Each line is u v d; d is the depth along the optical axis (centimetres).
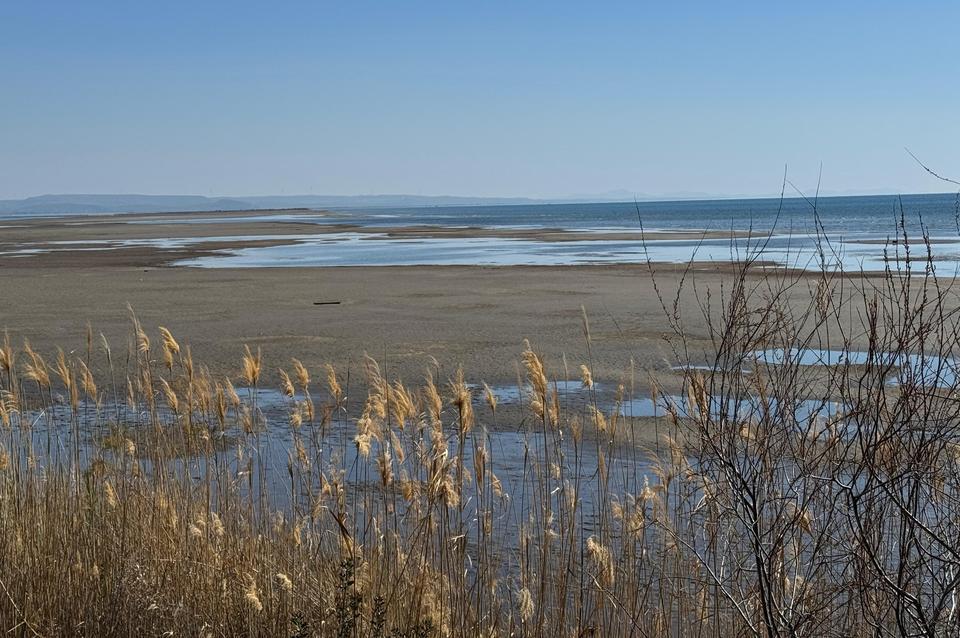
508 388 1702
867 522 438
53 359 1981
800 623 446
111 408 1452
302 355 2086
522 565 621
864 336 1825
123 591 613
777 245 5184
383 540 602
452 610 563
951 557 436
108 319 2730
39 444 866
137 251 6619
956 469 457
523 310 2830
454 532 623
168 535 653
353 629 522
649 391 1634
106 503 702
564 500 667
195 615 605
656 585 647
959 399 438
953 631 418
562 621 580
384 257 5691
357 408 1558
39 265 5172
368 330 2459
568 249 6244
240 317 2755
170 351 768
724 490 505
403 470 606
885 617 465
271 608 590
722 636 564
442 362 1970
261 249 6819
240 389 1723
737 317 498
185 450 755
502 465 1087
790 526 459
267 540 654
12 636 590
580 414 1449
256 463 1039
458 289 3525
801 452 471
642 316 2584
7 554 637
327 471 839
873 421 449
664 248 6031
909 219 9981
